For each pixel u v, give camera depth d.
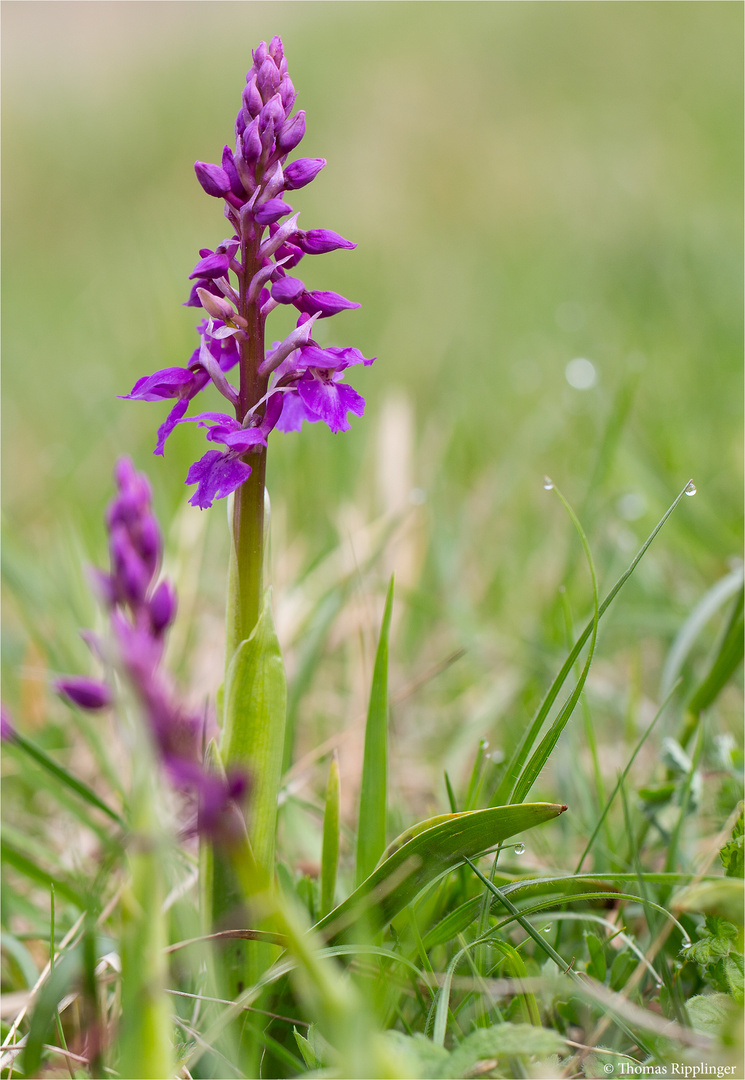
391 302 10.45
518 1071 2.07
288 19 20.53
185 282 8.85
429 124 15.55
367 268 11.76
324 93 16.64
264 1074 2.17
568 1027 2.30
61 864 2.96
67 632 4.23
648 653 4.54
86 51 21.08
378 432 5.82
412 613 4.71
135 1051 1.52
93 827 2.96
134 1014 1.51
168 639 4.33
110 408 7.18
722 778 2.97
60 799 3.06
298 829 2.99
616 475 5.13
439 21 18.17
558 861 2.92
